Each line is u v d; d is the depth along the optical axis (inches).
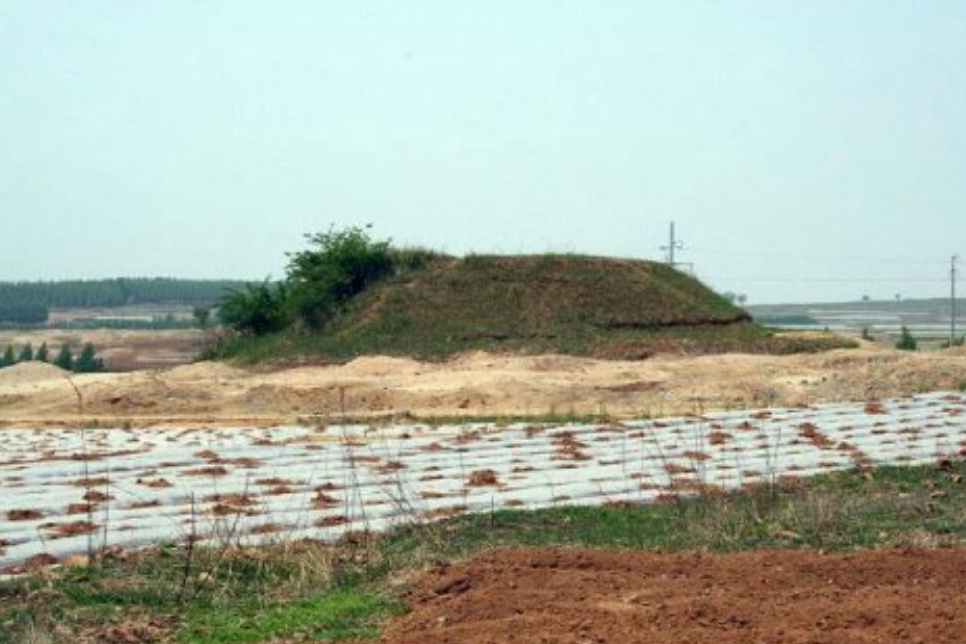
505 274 2198.6
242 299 2213.3
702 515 663.1
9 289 6560.0
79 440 1115.9
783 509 676.1
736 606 449.4
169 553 591.5
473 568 522.0
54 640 469.7
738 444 925.2
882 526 632.4
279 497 740.7
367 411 1432.1
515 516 672.4
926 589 485.1
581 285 2181.3
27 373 1913.1
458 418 1280.8
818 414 1097.4
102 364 3046.3
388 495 700.7
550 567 526.6
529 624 434.9
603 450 922.1
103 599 518.6
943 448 888.9
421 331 2055.9
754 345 2062.0
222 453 941.8
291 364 1989.4
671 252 3518.7
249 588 545.3
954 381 1439.5
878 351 1982.0
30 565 572.1
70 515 690.8
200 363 2087.8
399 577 544.4
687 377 1679.4
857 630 423.2
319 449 960.3
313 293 2161.7
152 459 912.3
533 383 1588.3
